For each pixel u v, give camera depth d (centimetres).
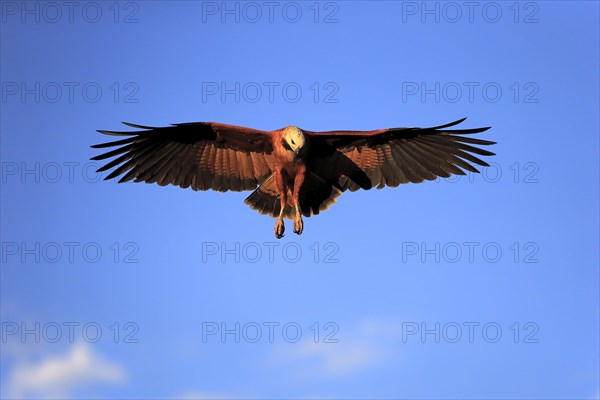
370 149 1530
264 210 1516
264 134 1464
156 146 1518
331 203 1528
